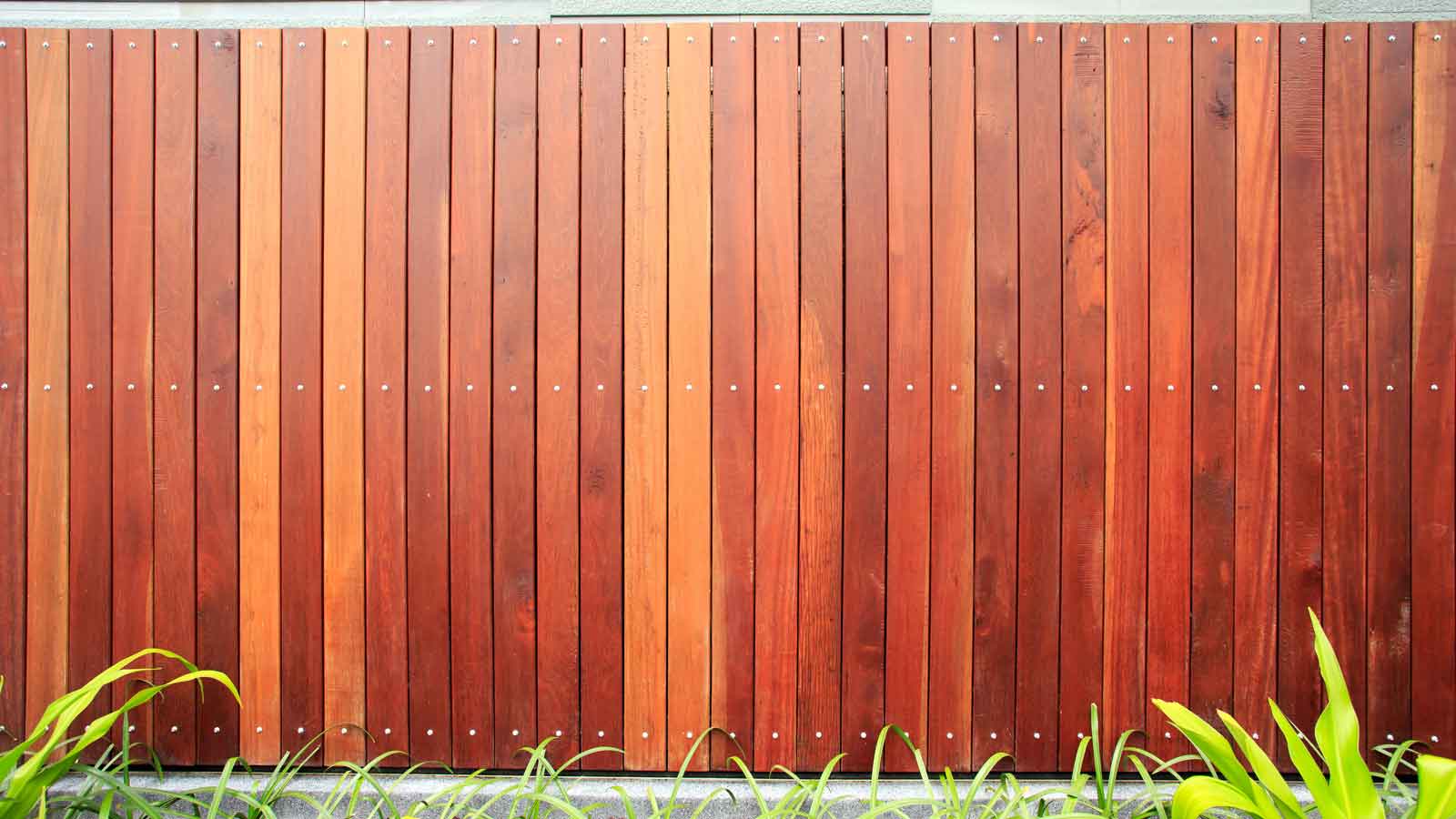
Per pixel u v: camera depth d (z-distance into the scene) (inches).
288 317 97.3
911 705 97.0
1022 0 110.3
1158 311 96.6
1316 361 96.2
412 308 97.3
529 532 97.3
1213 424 96.4
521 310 97.2
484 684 97.5
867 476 97.0
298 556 97.3
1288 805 71.7
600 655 97.3
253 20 111.9
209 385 97.3
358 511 97.4
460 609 97.4
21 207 96.9
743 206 97.0
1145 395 96.7
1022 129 96.9
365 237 97.4
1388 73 96.2
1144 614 96.7
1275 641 96.2
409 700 97.7
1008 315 96.9
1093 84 96.8
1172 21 109.6
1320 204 96.2
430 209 97.3
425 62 97.4
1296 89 96.4
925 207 97.0
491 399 97.7
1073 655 96.5
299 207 97.3
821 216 97.0
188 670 97.0
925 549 97.0
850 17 110.9
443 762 97.3
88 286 97.1
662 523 97.2
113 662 97.0
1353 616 95.9
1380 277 96.0
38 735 79.0
